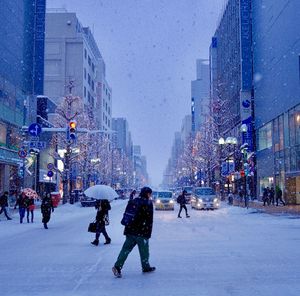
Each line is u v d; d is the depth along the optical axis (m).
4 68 42.88
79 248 13.49
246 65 57.97
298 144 39.12
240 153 53.28
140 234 9.09
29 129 27.86
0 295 7.43
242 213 31.41
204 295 7.26
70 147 46.25
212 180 62.12
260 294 7.28
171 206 38.06
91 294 7.43
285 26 42.66
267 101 49.59
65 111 49.72
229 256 11.41
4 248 13.66
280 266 9.91
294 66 39.78
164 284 8.16
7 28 43.81
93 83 102.75
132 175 168.88
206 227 20.48
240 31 58.56
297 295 7.20
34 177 53.94
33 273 9.41
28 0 51.41
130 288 7.86
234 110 64.62
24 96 49.88
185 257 11.31
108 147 98.38
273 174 47.47
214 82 85.44
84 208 43.97
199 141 71.81
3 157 41.59
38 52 53.31
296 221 23.81
